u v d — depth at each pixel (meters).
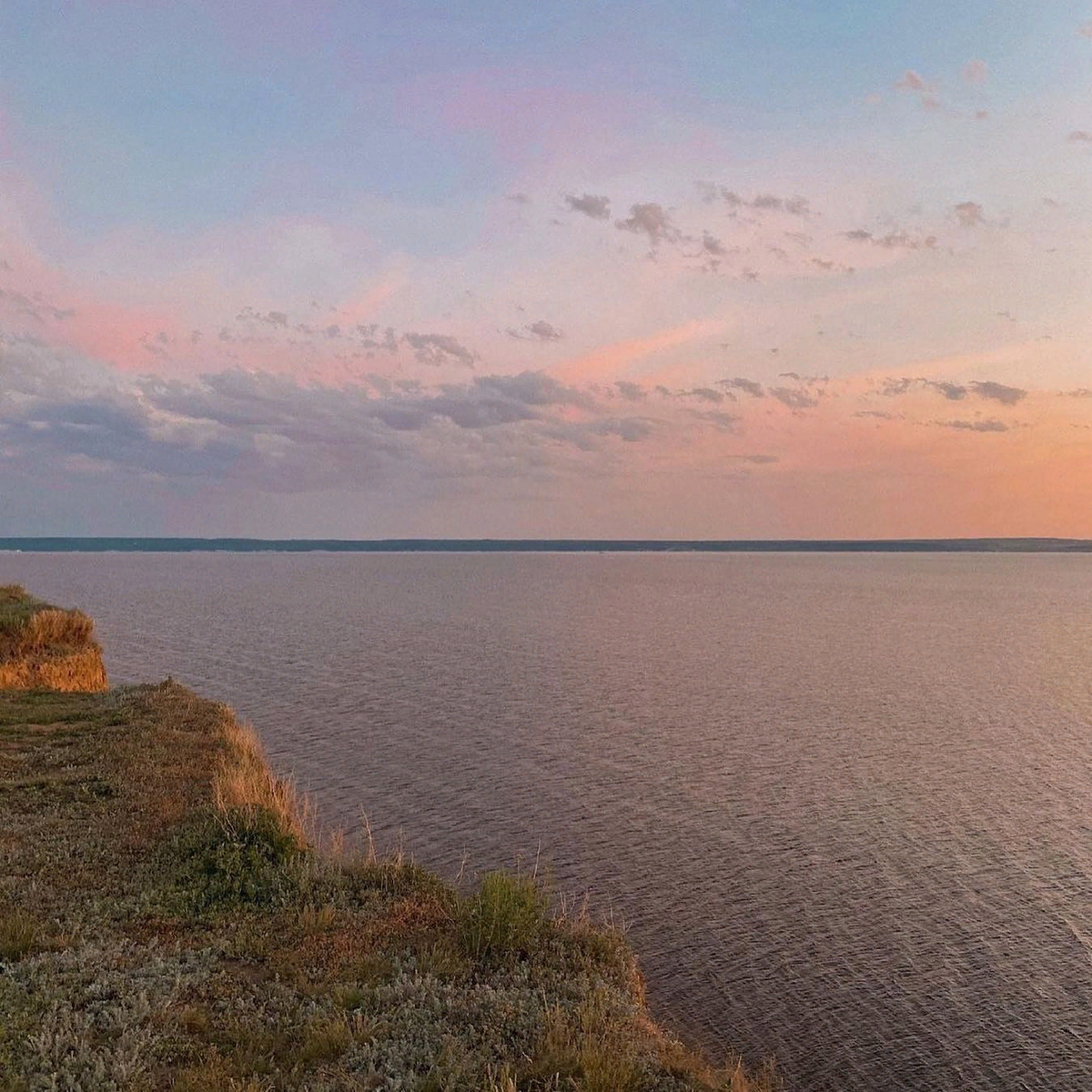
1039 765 33.75
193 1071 6.25
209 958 8.59
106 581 159.50
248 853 11.42
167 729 19.77
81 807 13.76
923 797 29.58
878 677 55.56
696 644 71.81
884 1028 16.39
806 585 180.50
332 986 8.13
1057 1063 15.53
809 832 26.11
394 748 34.38
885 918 20.64
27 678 26.56
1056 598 146.62
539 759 33.25
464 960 9.17
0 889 9.95
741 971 18.20
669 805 28.14
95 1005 7.20
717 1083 7.65
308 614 94.44
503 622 88.81
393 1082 6.34
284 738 35.59
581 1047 7.20
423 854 23.19
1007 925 20.44
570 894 21.34
